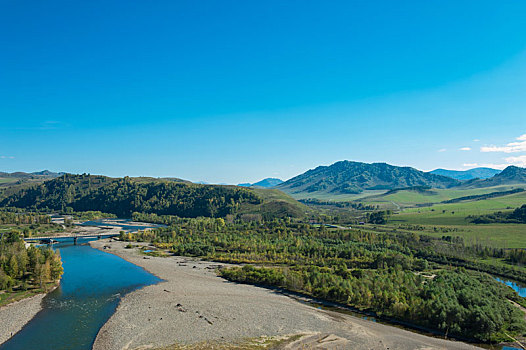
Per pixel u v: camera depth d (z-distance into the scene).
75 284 121.69
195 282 128.62
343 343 75.75
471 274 145.25
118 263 163.00
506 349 76.44
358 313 99.75
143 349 71.06
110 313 91.88
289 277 124.38
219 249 199.00
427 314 89.56
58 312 91.94
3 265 115.62
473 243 199.00
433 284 107.00
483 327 81.75
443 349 74.06
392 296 100.00
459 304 91.00
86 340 75.12
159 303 100.12
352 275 129.75
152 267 154.50
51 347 71.44
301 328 84.12
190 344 73.75
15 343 73.12
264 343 75.12
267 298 109.44
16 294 105.12
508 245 194.00
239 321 87.44
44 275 113.31
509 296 111.69
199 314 91.50
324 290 112.50
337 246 193.38
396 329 86.50
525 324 86.69
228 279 136.12
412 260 161.00
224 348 72.25
